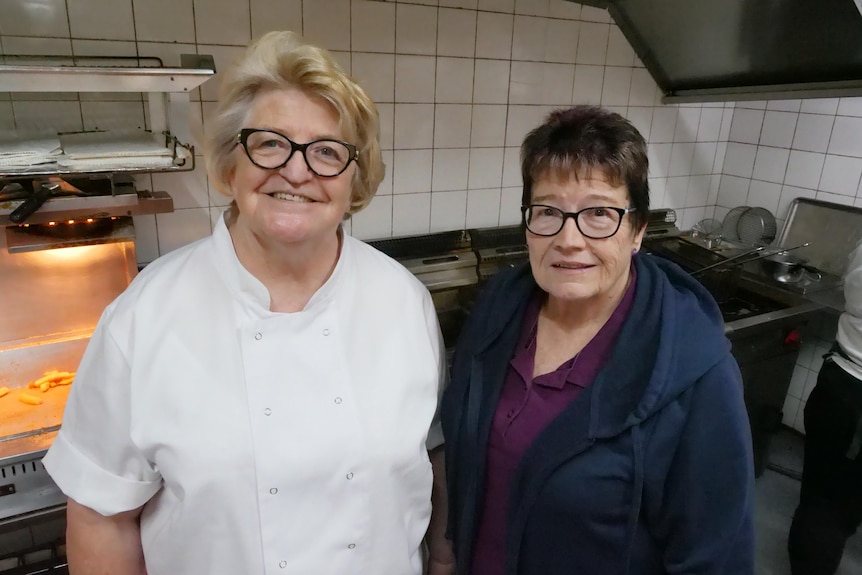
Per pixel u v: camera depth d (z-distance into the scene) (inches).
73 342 60.5
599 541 33.2
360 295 35.5
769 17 68.6
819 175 90.1
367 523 33.3
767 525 82.0
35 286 58.3
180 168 54.5
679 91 91.5
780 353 82.2
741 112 99.1
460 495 38.7
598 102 88.0
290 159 29.2
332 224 31.6
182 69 49.0
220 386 30.8
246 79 29.6
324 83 28.9
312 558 32.1
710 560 31.2
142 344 30.5
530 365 37.0
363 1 67.8
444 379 41.1
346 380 33.1
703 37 79.1
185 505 30.1
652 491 31.9
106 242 54.1
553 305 37.8
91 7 56.3
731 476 30.6
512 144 83.0
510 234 82.7
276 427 31.2
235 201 34.0
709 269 83.5
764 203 98.0
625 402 32.3
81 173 48.8
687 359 31.3
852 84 70.7
